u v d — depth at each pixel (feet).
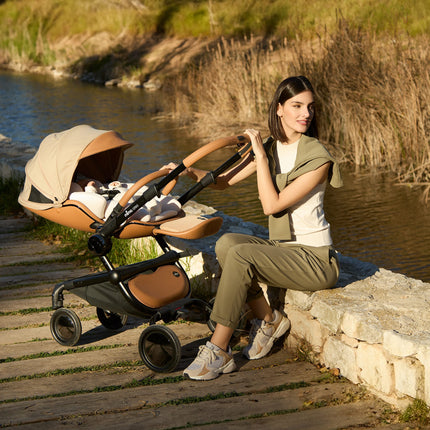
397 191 30.40
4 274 18.85
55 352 13.71
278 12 74.74
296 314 13.25
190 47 81.51
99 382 12.34
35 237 22.58
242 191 31.35
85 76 87.81
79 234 21.57
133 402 11.50
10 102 65.46
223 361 12.40
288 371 12.59
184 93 57.21
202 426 10.71
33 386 12.21
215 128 46.39
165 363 12.53
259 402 11.44
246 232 17.78
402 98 35.27
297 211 12.51
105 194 14.26
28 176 14.17
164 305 12.92
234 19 80.12
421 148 33.91
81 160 15.21
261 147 12.21
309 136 12.69
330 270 12.56
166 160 38.58
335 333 12.07
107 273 12.96
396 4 55.93
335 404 11.27
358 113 37.01
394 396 11.01
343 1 64.23
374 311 11.69
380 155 36.22
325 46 43.52
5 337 14.58
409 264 20.72
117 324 14.87
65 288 13.74
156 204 13.60
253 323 13.25
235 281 12.05
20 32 108.47
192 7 88.74
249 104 47.60
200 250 15.93
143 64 82.53
